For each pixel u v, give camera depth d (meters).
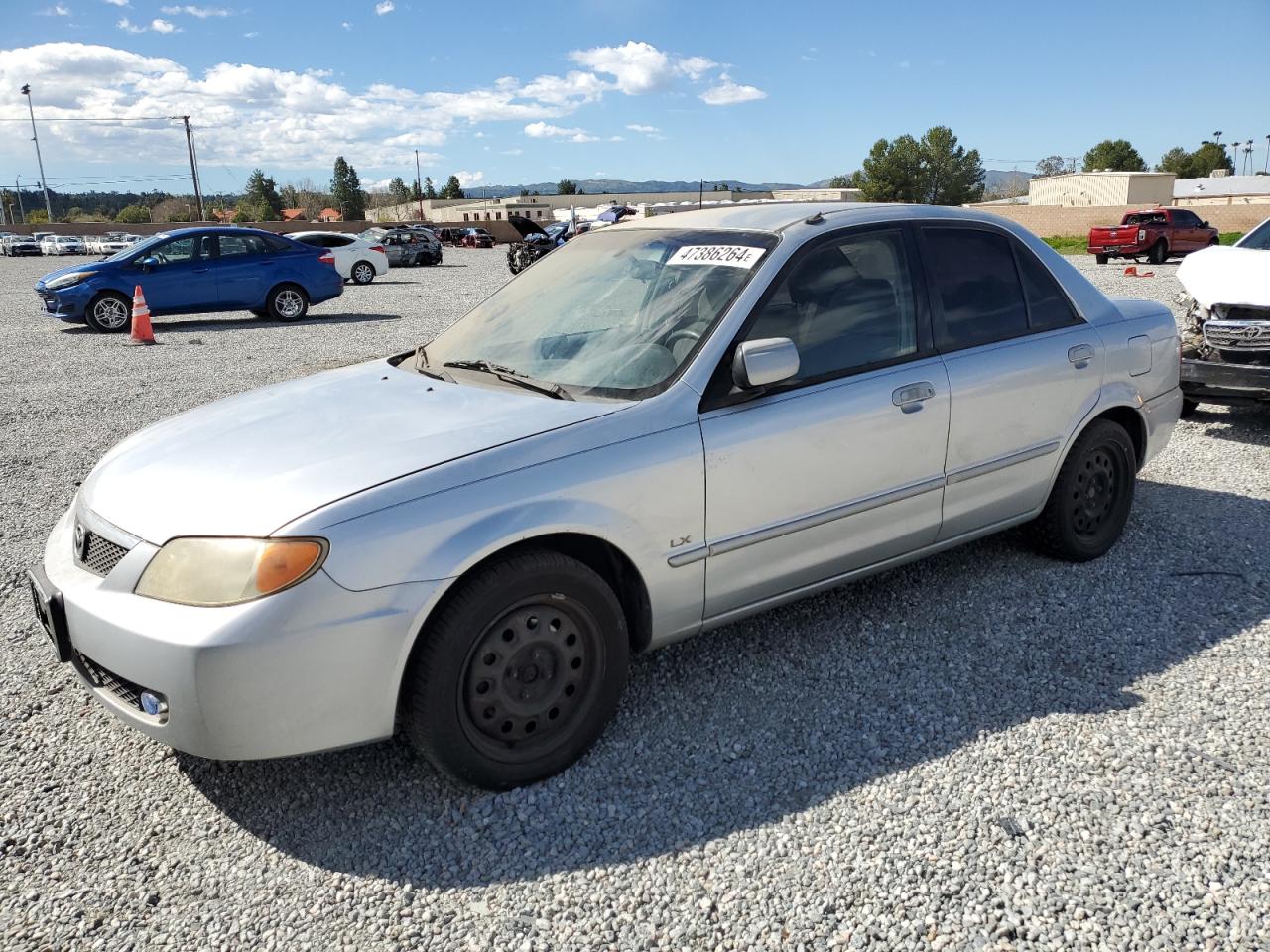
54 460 6.76
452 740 2.74
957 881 2.47
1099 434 4.34
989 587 4.23
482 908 2.43
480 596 2.70
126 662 2.57
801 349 3.40
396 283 25.52
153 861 2.63
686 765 3.00
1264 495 5.45
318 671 2.54
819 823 2.71
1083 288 4.42
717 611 3.29
